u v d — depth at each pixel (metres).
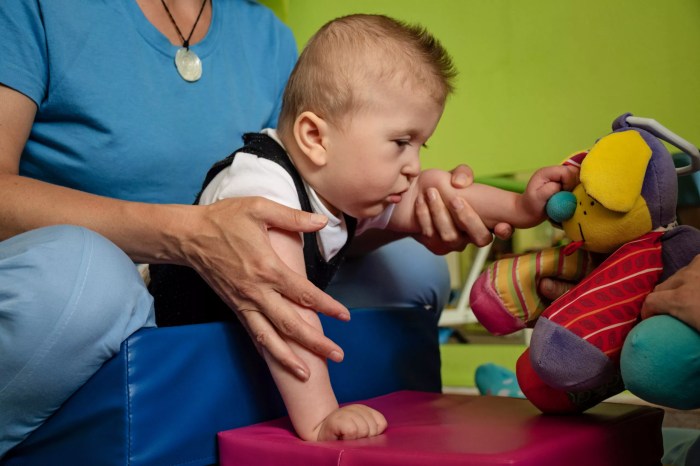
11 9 1.03
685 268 0.74
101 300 0.76
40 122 1.08
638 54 1.71
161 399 0.80
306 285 0.82
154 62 1.17
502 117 1.90
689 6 1.64
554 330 0.80
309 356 0.84
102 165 1.10
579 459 0.75
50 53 1.05
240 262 0.82
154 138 1.13
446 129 1.98
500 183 1.73
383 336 1.15
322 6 2.16
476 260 2.12
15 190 0.87
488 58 1.92
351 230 1.04
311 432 0.81
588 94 1.78
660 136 0.85
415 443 0.74
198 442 0.84
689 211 1.41
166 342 0.81
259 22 1.40
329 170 0.95
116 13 1.13
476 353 2.03
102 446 0.79
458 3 1.95
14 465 0.86
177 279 1.01
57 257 0.75
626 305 0.79
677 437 1.10
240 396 0.89
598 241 0.85
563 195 0.88
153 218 0.85
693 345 0.68
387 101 0.93
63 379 0.78
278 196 0.92
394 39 0.97
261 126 1.31
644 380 0.71
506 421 0.88
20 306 0.74
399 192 0.98
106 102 1.09
